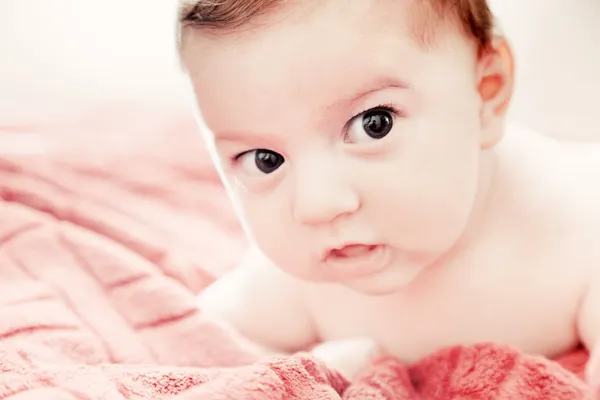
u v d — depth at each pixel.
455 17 0.57
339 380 0.63
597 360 0.58
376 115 0.55
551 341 0.70
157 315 0.74
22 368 0.61
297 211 0.56
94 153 1.13
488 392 0.58
